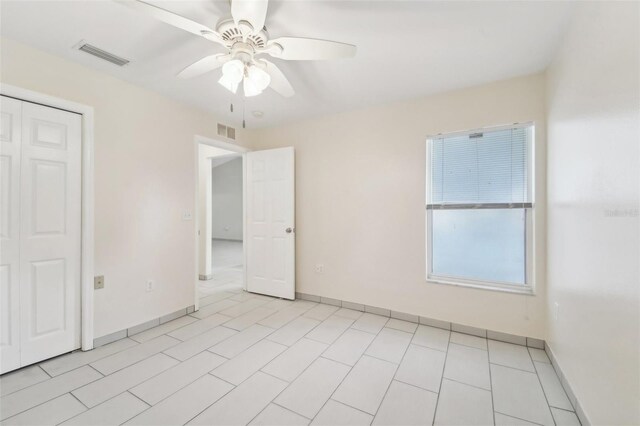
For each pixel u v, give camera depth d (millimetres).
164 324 2738
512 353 2211
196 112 3102
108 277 2336
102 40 1872
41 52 1975
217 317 2930
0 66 1810
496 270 2537
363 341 2408
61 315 2105
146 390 1725
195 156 3074
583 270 1490
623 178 1104
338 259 3262
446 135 2689
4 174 1850
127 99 2469
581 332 1510
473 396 1699
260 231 3723
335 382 1830
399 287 2896
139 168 2562
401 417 1526
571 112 1670
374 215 3031
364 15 1617
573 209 1637
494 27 1728
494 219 2543
